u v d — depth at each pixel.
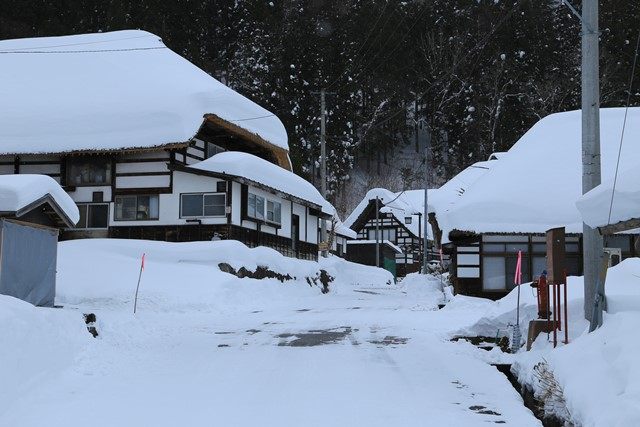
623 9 47.44
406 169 61.50
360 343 10.93
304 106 55.12
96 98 27.05
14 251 10.67
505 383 7.86
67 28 50.03
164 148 24.36
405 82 60.56
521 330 9.95
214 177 24.20
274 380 7.99
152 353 9.84
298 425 6.04
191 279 19.36
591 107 9.38
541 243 20.72
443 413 6.45
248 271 22.25
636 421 4.79
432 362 9.11
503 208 20.89
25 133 25.97
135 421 6.16
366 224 55.38
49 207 11.32
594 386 5.92
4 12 50.38
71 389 7.47
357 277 39.97
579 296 10.41
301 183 31.67
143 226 24.73
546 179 21.70
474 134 55.44
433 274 35.12
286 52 55.31
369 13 57.97
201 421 6.17
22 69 30.12
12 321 7.61
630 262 9.79
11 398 6.70
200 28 57.91
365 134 60.69
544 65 53.78
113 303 17.14
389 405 6.77
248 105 29.39
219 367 8.80
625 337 6.34
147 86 27.23
